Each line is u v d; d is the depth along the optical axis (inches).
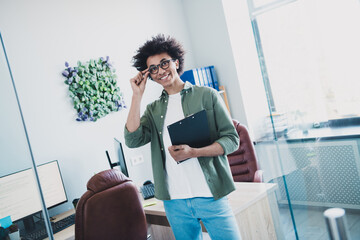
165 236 107.6
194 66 168.7
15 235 63.8
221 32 155.2
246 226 70.3
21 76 105.3
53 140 110.1
